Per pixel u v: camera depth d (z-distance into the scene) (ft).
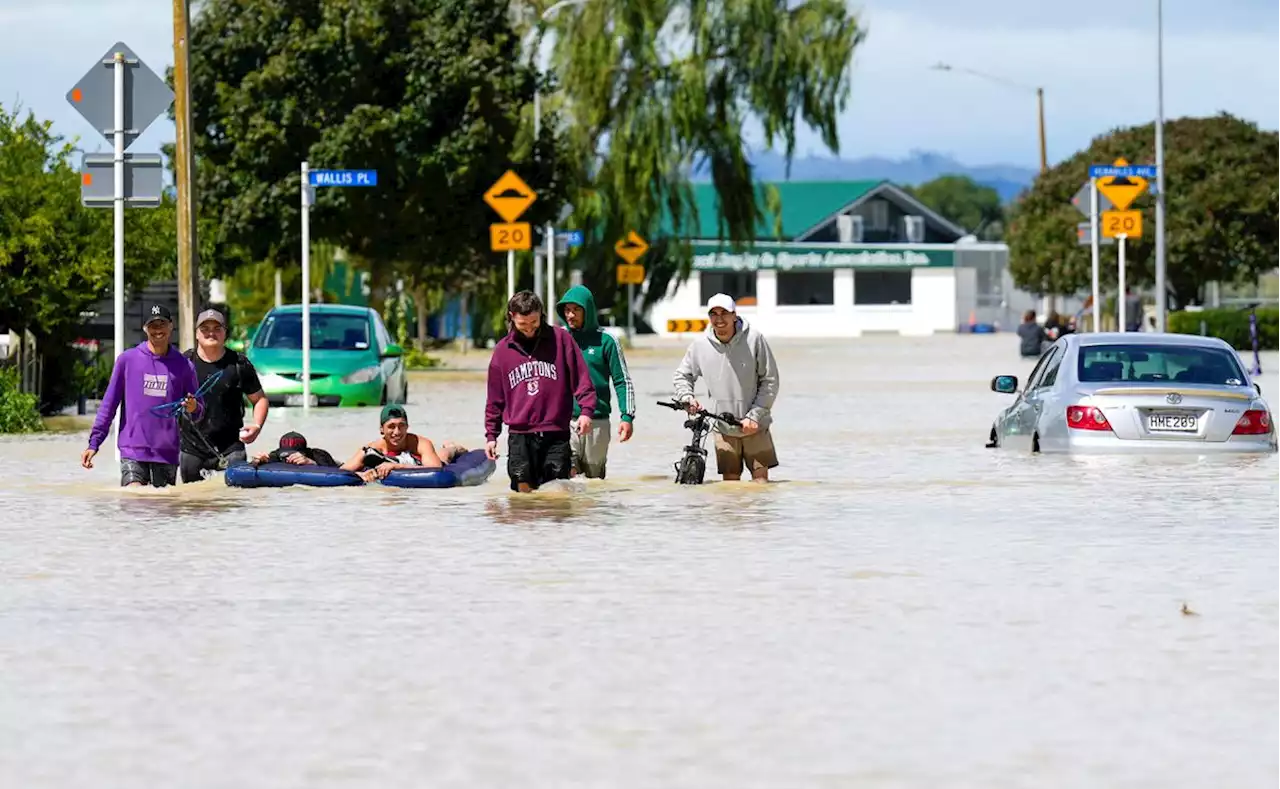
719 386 146.61
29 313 254.27
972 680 72.59
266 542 114.62
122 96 170.30
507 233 306.76
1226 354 170.91
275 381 273.54
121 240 170.50
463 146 414.82
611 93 495.82
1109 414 164.96
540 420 140.05
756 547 111.55
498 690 71.15
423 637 82.17
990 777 58.08
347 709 68.03
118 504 135.95
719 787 57.06
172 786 57.47
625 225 501.56
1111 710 67.36
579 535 117.60
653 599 92.27
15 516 129.08
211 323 143.64
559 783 57.52
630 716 66.74
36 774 59.11
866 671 74.38
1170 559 105.81
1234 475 152.56
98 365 278.26
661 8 495.41
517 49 432.25
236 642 81.25
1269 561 104.94
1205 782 57.47
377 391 277.03
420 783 57.62
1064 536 116.37
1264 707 67.72
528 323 138.92
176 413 141.18
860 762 59.98
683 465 147.64
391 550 110.73
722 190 506.48
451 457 155.12
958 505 134.62
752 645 79.97
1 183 251.39
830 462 173.47
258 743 62.90
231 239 425.28
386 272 441.68
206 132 428.97
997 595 92.99
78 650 79.51
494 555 108.37
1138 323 417.90
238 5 422.41
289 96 417.90
